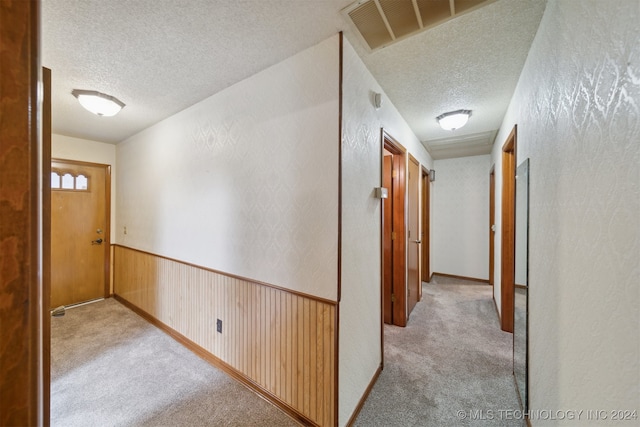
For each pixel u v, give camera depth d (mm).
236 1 1172
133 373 1963
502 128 2672
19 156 332
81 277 3400
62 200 3262
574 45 937
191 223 2318
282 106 1619
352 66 1499
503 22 1282
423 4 1174
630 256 654
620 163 690
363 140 1662
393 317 2803
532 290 1407
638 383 626
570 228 963
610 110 730
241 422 1521
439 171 4891
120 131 3062
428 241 4453
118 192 3561
